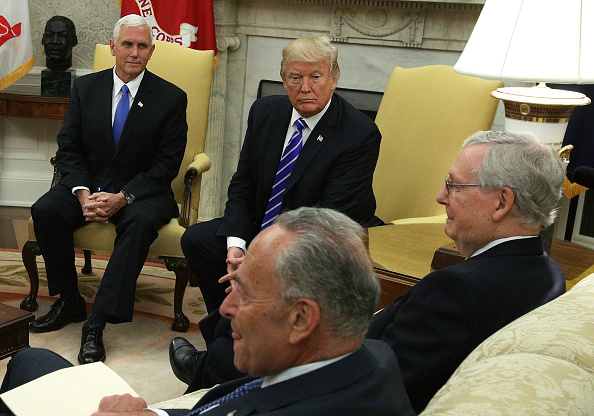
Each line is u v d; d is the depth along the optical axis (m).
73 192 3.20
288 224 1.01
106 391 1.51
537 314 1.23
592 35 2.10
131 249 3.03
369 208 2.85
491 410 0.85
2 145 5.03
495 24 2.20
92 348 2.90
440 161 3.24
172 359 2.44
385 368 1.06
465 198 1.50
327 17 4.71
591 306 1.26
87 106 3.29
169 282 3.87
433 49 4.58
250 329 1.00
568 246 2.55
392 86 3.54
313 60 2.61
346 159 2.74
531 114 2.26
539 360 1.01
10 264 3.95
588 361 1.04
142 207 3.13
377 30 4.62
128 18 3.21
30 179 5.08
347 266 0.97
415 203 3.29
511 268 1.42
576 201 4.39
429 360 1.35
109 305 2.97
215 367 1.95
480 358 1.13
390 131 3.46
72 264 3.23
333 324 0.98
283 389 1.00
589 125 3.54
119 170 3.29
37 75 4.88
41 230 3.11
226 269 2.98
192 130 3.61
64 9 4.89
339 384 0.98
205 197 5.05
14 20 4.38
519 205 1.45
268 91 4.95
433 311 1.36
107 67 3.59
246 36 4.89
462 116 3.20
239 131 5.07
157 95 3.31
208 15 4.53
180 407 1.64
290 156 2.80
